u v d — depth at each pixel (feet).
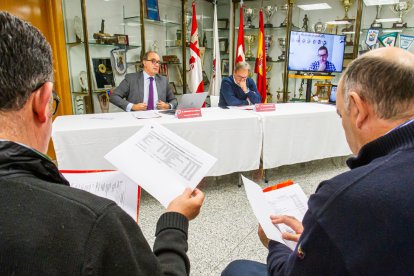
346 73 2.04
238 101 10.36
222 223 6.70
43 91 1.32
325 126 9.36
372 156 1.82
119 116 8.08
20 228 1.08
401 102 1.78
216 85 14.94
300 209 3.25
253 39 15.48
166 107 9.93
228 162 8.08
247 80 11.27
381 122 1.85
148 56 10.18
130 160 2.82
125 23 12.35
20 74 1.21
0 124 1.24
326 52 12.83
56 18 10.14
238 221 6.79
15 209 1.11
